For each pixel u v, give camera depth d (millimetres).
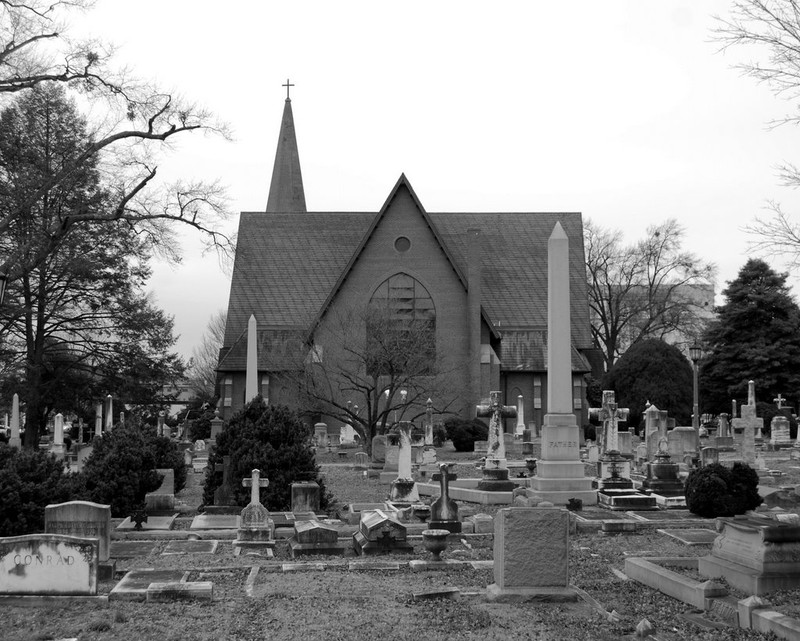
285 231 81250
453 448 58406
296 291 77250
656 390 72000
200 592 14219
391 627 12508
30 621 12891
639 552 19156
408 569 16906
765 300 77562
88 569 13953
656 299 91062
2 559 13875
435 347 70188
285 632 12328
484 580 15758
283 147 97125
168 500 27078
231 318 75438
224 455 28000
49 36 32344
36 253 37844
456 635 12086
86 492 25000
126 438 26219
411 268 72000
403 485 28250
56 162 42438
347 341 62719
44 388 56594
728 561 14797
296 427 28453
